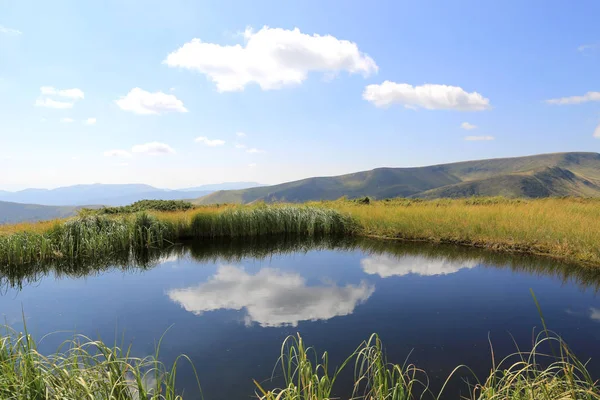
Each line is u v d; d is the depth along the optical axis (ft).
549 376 16.52
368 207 78.48
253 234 64.85
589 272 36.94
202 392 16.49
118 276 38.68
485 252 47.24
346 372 17.98
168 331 23.73
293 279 36.99
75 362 13.47
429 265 42.22
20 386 11.96
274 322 25.17
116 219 53.78
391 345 21.35
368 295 31.30
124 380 13.25
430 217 60.64
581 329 23.43
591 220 48.78
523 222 50.57
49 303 29.60
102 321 25.67
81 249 45.70
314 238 62.80
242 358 19.85
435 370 18.35
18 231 44.75
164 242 56.39
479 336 22.62
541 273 37.24
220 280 36.83
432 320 25.31
